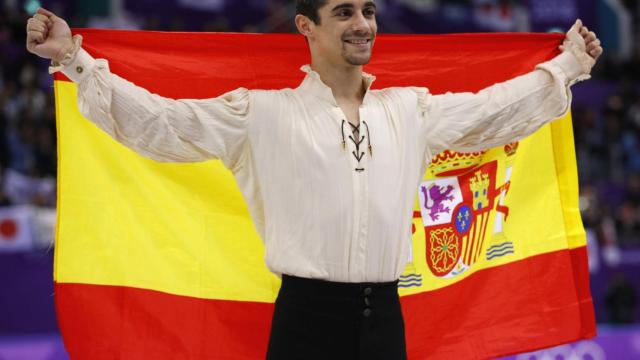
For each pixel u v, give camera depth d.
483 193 9.47
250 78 9.03
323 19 7.44
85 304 8.84
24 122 25.14
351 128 7.47
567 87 8.33
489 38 9.33
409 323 9.28
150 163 8.97
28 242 19.55
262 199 7.63
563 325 9.59
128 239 8.92
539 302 9.56
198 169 9.08
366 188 7.30
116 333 8.88
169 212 9.02
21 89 27.28
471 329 9.39
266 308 9.16
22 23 30.58
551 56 9.38
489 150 9.46
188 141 7.27
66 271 8.82
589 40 8.38
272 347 7.42
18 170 24.39
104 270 8.88
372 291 7.31
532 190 9.61
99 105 7.01
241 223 9.14
